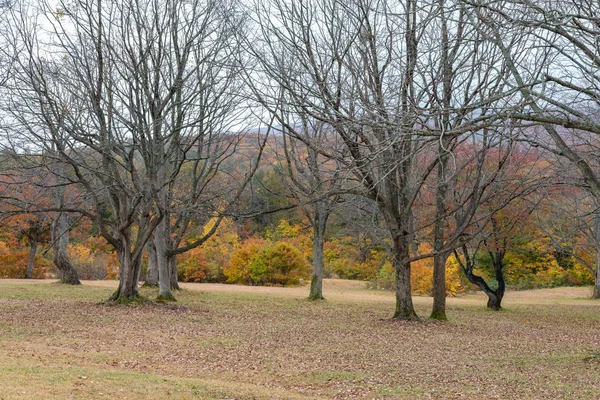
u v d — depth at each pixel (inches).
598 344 679.7
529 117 339.3
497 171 725.9
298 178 1160.8
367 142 510.6
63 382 339.3
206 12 866.8
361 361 526.3
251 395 367.9
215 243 2003.0
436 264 892.6
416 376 466.9
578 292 1640.0
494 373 485.4
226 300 1101.7
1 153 820.0
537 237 1296.8
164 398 333.4
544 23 320.2
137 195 845.2
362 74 670.5
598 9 359.9
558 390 419.8
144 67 812.0
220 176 1425.9
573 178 492.4
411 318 853.8
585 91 336.8
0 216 984.3
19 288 1123.9
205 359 506.0
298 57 617.9
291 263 1791.3
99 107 799.7
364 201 870.4
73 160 807.1
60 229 1317.7
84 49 803.4
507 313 1062.4
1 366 371.2
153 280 1312.7
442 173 822.5
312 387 422.0
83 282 1473.9
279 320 823.1
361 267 2043.6
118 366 440.1
